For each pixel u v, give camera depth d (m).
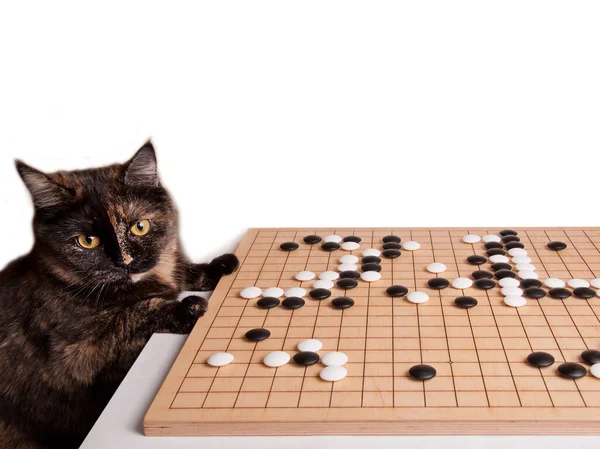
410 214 1.16
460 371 0.78
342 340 0.84
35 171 0.91
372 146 1.13
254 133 1.14
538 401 0.73
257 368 0.80
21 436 0.97
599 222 1.14
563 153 1.12
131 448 0.72
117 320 0.93
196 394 0.76
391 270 1.00
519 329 0.84
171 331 0.91
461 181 1.14
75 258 0.92
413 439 0.72
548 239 1.08
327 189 1.16
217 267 1.02
